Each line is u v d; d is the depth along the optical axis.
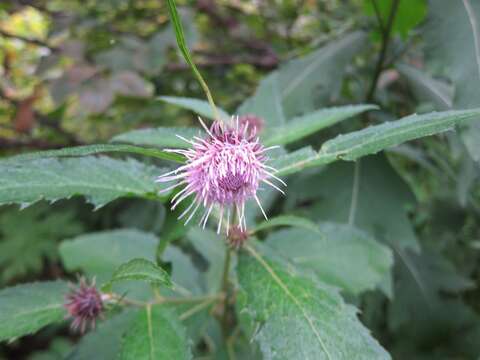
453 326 0.24
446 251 0.31
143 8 0.32
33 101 0.29
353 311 0.11
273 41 0.33
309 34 0.35
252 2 0.35
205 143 0.10
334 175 0.21
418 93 0.20
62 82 0.24
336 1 0.35
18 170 0.11
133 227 0.29
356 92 0.25
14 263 0.33
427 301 0.24
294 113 0.21
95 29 0.28
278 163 0.12
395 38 0.22
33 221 0.34
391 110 0.25
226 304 0.15
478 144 0.14
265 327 0.11
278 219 0.12
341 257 0.16
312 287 0.11
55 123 0.31
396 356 0.25
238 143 0.10
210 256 0.19
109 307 0.13
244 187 0.10
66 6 0.34
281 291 0.11
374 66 0.25
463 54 0.15
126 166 0.12
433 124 0.10
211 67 0.31
